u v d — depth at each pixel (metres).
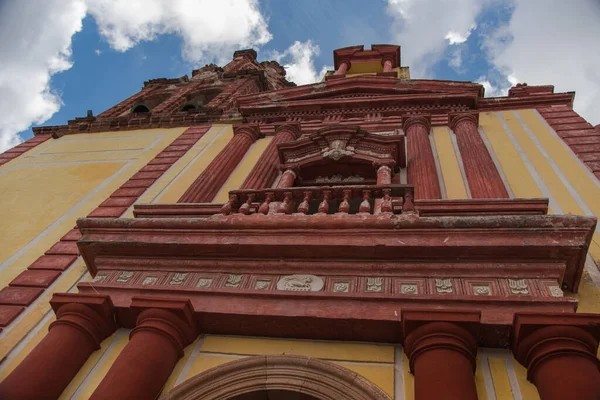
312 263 8.43
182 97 29.84
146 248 9.10
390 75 22.11
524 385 6.71
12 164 19.11
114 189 15.79
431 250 7.95
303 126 18.42
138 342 7.57
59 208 14.97
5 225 14.30
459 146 15.05
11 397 7.01
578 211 11.27
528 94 18.89
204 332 8.29
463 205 10.34
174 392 7.22
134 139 19.91
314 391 7.09
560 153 14.07
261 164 15.01
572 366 6.25
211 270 8.79
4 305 10.34
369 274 8.12
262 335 8.11
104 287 8.75
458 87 19.30
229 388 7.31
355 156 13.70
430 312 7.18
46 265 11.73
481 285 7.68
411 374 7.09
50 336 8.00
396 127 17.12
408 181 13.46
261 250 8.59
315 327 7.75
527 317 6.89
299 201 10.02
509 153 14.44
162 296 8.38
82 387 7.69
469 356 6.82
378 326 7.50
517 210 10.08
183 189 14.88
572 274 8.03
